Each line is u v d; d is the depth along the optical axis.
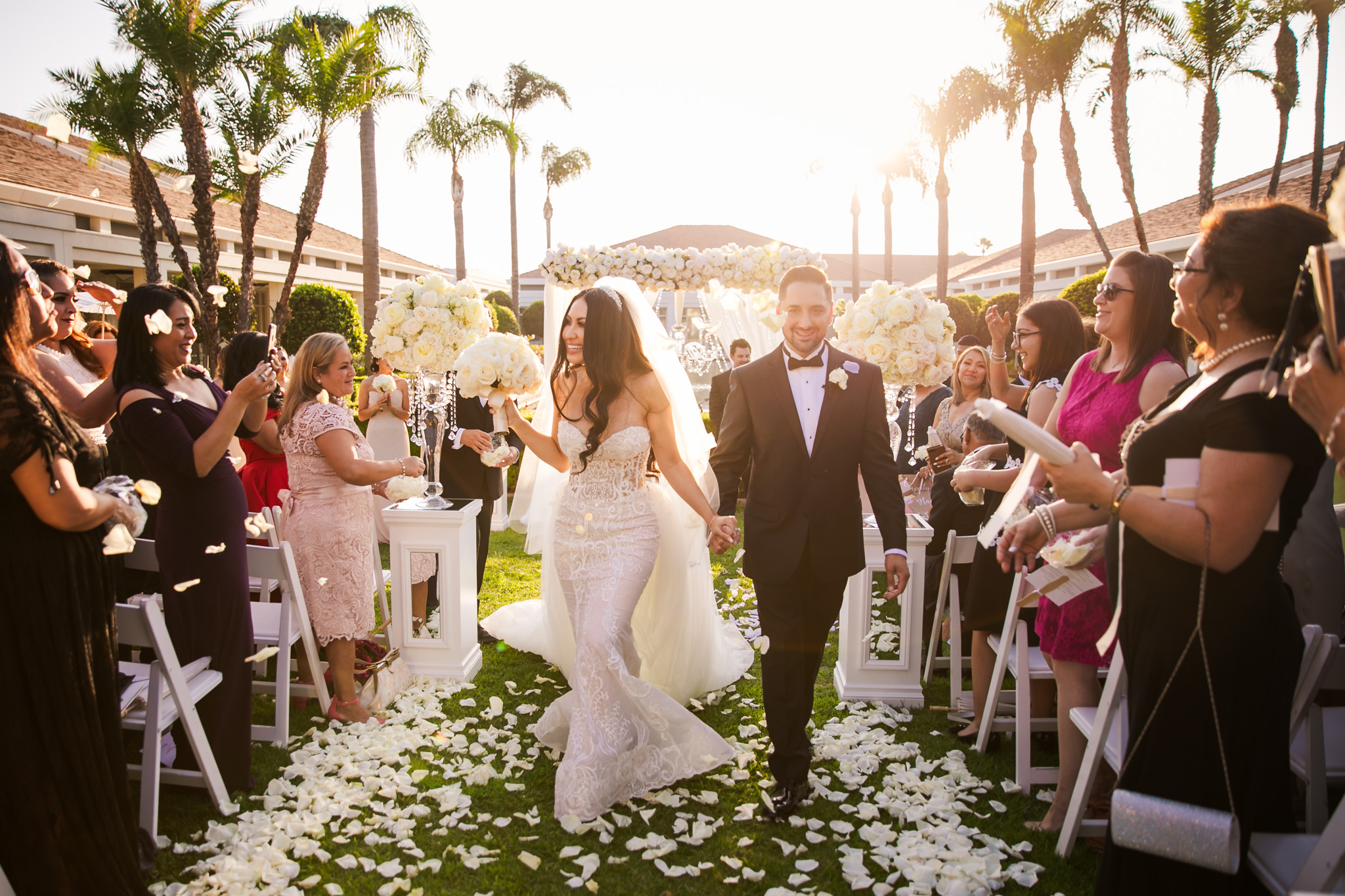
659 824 2.66
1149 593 1.64
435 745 3.16
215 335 12.56
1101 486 1.52
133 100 11.26
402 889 2.28
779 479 2.69
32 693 1.85
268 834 2.50
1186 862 1.51
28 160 15.74
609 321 2.84
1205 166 14.38
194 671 2.62
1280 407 1.43
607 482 2.97
